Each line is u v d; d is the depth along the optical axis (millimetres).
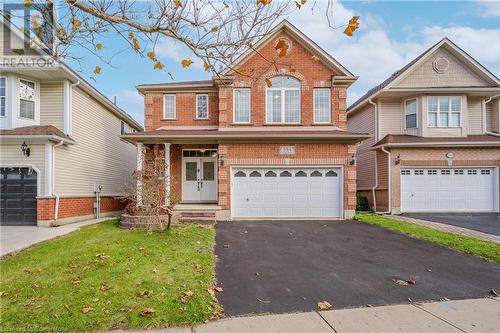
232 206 14266
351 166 14273
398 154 16516
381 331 4145
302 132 14547
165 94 16609
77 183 14891
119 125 20391
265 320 4461
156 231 10570
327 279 6258
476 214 15781
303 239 10016
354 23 3541
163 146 15383
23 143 12617
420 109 17250
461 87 17047
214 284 5871
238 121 15102
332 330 4164
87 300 4879
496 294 5492
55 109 13930
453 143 16047
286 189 14398
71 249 7992
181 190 16172
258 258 7789
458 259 7711
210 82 17125
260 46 15086
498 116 18750
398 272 6730
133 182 13688
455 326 4285
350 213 14180
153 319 4371
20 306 4699
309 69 15133
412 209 16438
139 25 3971
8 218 12750
